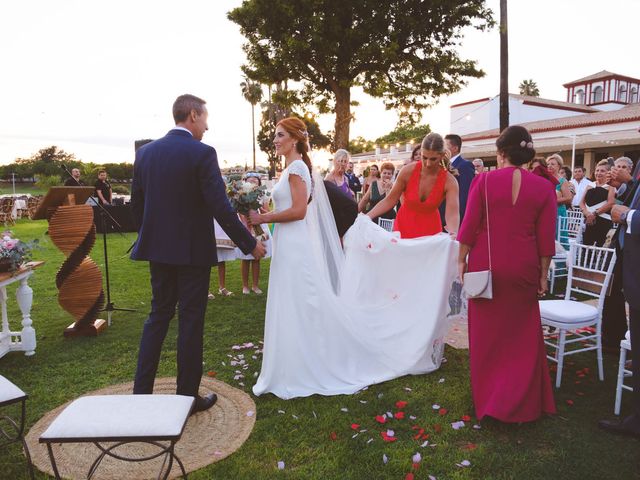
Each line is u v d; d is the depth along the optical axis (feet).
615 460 8.21
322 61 52.80
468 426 9.27
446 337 14.52
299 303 10.71
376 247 12.36
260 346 13.70
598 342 11.43
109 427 6.15
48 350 13.52
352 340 11.42
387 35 52.60
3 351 12.74
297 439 8.83
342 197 12.98
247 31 54.80
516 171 9.14
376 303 12.47
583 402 10.37
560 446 8.61
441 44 56.08
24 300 12.95
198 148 9.14
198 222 9.30
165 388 11.12
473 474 7.79
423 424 9.35
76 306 14.53
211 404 10.16
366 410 9.93
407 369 11.64
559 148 69.56
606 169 18.34
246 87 159.02
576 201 25.46
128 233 44.04
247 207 10.27
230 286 21.27
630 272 8.65
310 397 10.56
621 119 61.11
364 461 8.13
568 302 11.94
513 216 9.03
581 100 131.23
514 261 9.04
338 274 11.69
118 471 7.98
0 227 51.19
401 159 76.84
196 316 9.53
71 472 7.94
